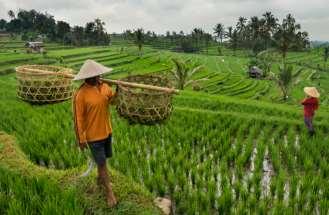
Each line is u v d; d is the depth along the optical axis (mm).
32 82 8711
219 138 12539
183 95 26109
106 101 6535
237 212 8023
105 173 6852
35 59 93250
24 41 159000
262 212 8078
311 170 10500
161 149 11273
